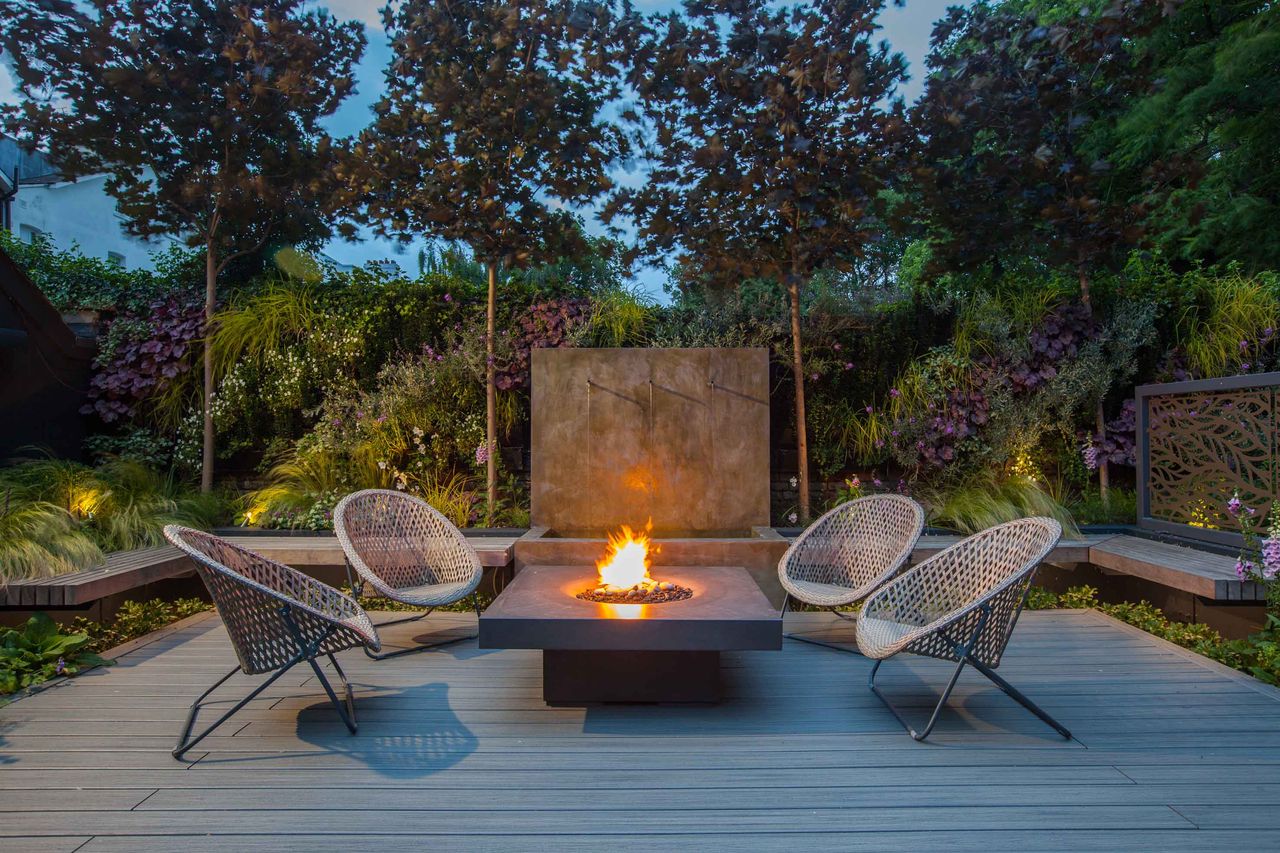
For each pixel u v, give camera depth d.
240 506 6.06
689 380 5.73
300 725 3.00
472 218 5.73
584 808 2.31
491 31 5.68
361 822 2.23
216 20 5.89
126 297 6.85
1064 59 5.78
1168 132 8.27
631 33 5.53
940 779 2.51
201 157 6.20
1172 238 8.48
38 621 3.79
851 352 6.34
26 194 14.03
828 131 5.54
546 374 5.73
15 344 5.51
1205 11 8.55
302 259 6.73
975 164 5.95
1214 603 4.36
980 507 5.50
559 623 2.97
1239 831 2.17
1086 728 2.95
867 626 3.24
